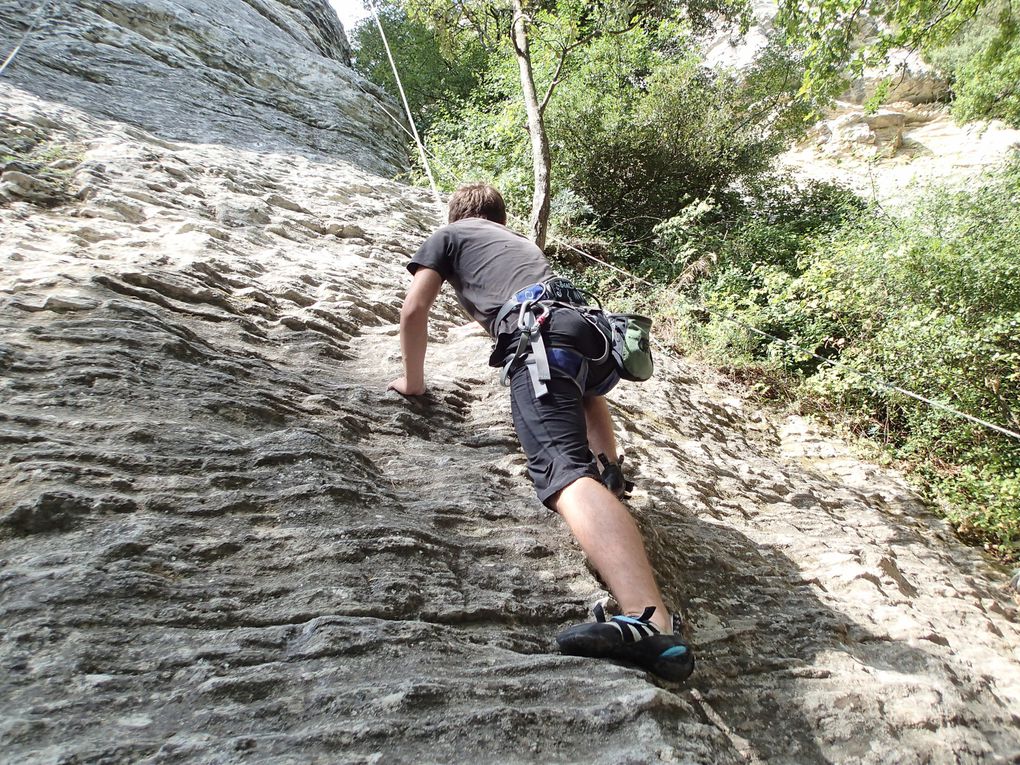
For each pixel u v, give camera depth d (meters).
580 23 8.51
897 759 2.12
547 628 2.21
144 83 8.23
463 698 1.67
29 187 4.32
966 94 13.38
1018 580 4.40
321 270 4.79
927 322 6.16
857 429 6.57
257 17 13.03
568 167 10.66
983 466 5.67
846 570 3.28
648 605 1.88
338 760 1.41
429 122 15.20
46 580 1.70
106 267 3.48
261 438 2.57
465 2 8.41
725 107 11.41
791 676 2.37
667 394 5.52
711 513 3.51
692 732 1.74
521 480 3.04
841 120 19.17
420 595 2.08
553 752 1.58
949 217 7.60
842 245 7.84
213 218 5.06
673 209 11.25
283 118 9.77
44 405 2.36
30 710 1.38
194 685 1.56
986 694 2.67
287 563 2.04
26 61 7.16
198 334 3.29
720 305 7.82
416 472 2.85
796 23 7.40
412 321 2.70
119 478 2.13
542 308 2.30
